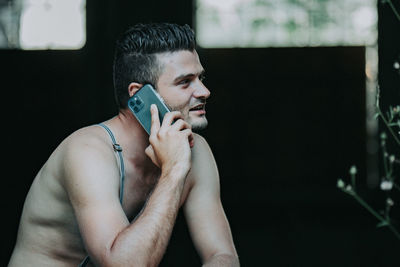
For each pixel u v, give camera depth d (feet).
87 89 25.08
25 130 25.32
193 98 8.21
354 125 25.14
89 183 7.71
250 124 25.53
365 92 24.97
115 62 8.49
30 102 25.23
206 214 9.07
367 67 24.70
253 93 25.36
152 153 8.05
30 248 8.56
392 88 23.04
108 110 25.02
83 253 8.56
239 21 24.45
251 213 24.84
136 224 7.36
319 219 24.06
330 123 25.27
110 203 7.68
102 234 7.46
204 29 24.52
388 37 23.20
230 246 8.96
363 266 19.21
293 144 25.49
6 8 24.32
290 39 24.70
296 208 24.88
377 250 20.48
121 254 7.17
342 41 24.54
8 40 24.68
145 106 8.10
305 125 25.39
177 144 7.84
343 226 22.99
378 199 23.90
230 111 25.49
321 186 25.23
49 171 8.44
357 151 25.13
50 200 8.39
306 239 21.79
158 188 7.65
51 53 24.89
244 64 25.03
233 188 25.52
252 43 24.80
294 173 25.49
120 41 8.43
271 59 24.91
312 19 24.35
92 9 24.53
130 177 8.47
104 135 8.34
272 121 25.49
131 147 8.47
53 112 25.23
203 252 8.96
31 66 24.98
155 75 8.16
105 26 24.57
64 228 8.43
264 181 25.57
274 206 24.97
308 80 25.12
